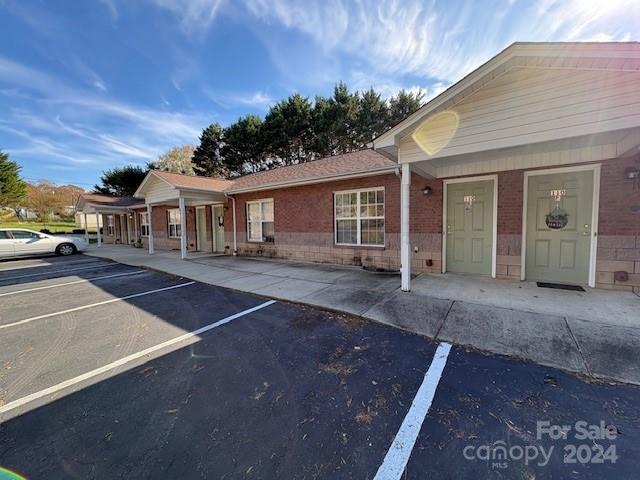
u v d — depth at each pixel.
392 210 7.18
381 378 2.61
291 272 7.37
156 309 4.76
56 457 1.78
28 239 11.70
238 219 11.14
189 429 2.01
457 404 2.22
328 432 1.95
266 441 1.88
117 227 19.91
